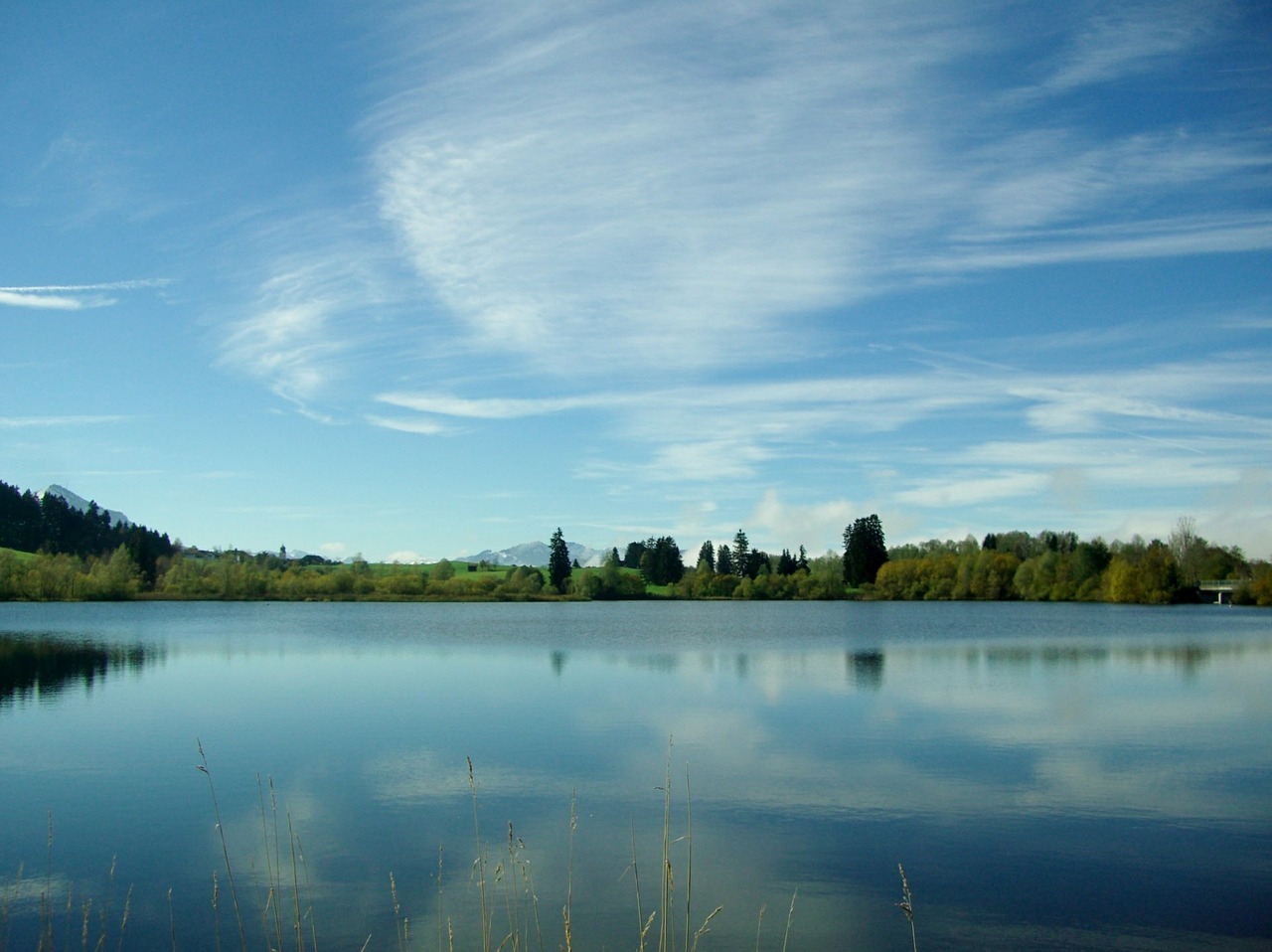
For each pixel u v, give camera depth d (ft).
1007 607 456.04
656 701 123.95
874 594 524.11
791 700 124.67
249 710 116.47
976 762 84.84
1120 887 54.08
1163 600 439.63
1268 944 47.14
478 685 141.08
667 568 609.83
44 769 82.89
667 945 46.57
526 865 57.62
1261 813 68.59
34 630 277.03
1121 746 92.02
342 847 61.31
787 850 60.44
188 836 63.62
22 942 47.09
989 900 52.37
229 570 495.82
